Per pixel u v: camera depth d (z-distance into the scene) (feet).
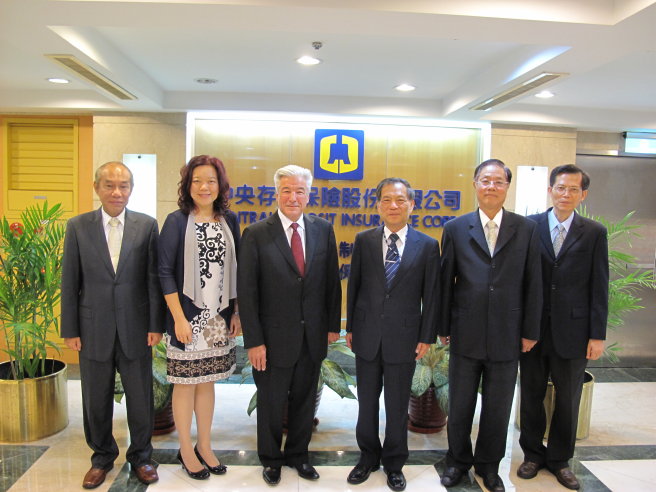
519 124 16.30
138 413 8.31
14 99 14.87
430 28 8.29
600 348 8.32
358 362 8.29
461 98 13.83
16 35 8.81
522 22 7.91
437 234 17.10
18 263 9.73
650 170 17.07
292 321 7.86
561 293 8.34
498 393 8.02
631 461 9.60
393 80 13.37
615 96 14.32
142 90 12.95
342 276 16.85
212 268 8.00
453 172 17.07
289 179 7.81
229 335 8.35
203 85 14.34
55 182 16.06
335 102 15.38
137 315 8.07
